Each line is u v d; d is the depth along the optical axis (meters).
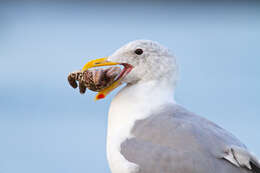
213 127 9.55
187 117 9.78
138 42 10.62
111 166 9.95
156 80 10.49
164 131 9.44
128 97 10.41
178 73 10.74
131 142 9.64
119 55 10.63
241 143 9.31
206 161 8.80
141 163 9.27
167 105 10.20
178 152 9.03
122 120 10.19
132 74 10.57
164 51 10.59
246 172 8.66
